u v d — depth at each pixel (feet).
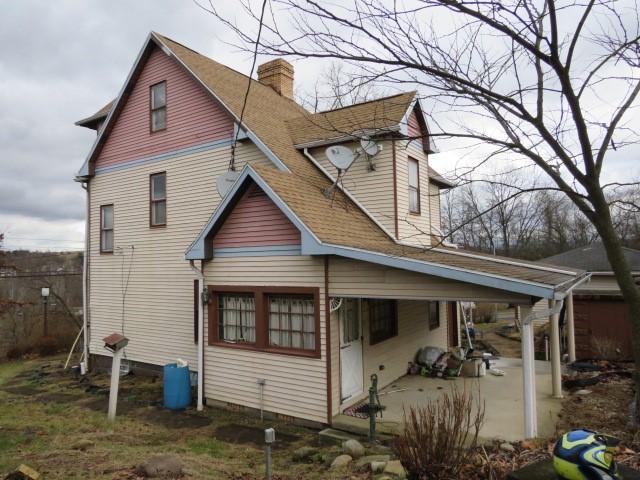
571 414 25.58
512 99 18.61
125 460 18.98
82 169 46.44
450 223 103.71
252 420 27.89
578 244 127.54
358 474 18.04
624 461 16.83
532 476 11.82
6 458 18.75
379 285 25.11
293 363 27.30
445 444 15.72
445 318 45.24
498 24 17.11
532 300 21.57
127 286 42.80
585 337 42.57
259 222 29.22
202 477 17.24
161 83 41.73
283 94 54.03
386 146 33.94
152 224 41.34
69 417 28.53
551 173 19.52
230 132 36.50
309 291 27.04
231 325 30.99
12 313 56.34
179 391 30.99
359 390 29.17
